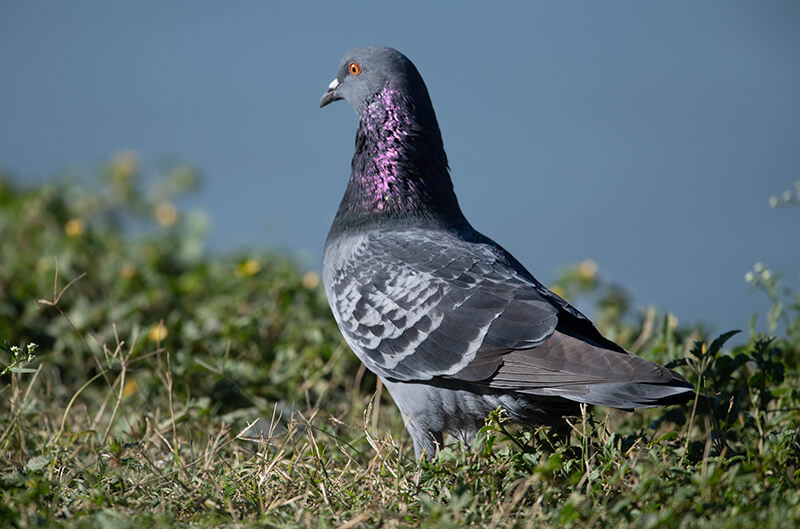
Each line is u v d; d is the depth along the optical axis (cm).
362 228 995
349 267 951
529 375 810
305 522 708
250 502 755
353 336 930
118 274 1452
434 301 875
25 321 1280
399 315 891
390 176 1002
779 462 753
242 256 1582
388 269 919
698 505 662
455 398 877
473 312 854
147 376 1105
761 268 1041
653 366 773
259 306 1330
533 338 824
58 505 731
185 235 1761
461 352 848
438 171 1023
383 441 843
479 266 888
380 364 907
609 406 768
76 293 1391
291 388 1132
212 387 1086
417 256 914
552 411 859
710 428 804
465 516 682
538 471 714
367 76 1033
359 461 898
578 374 790
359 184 1020
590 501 712
